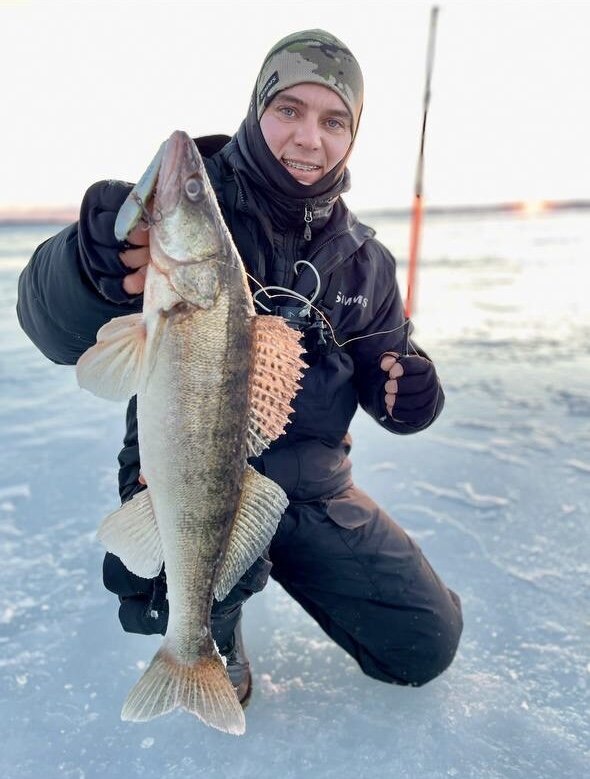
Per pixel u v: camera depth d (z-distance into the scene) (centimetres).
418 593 88
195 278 64
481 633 97
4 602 100
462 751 75
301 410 88
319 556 88
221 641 79
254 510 72
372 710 82
